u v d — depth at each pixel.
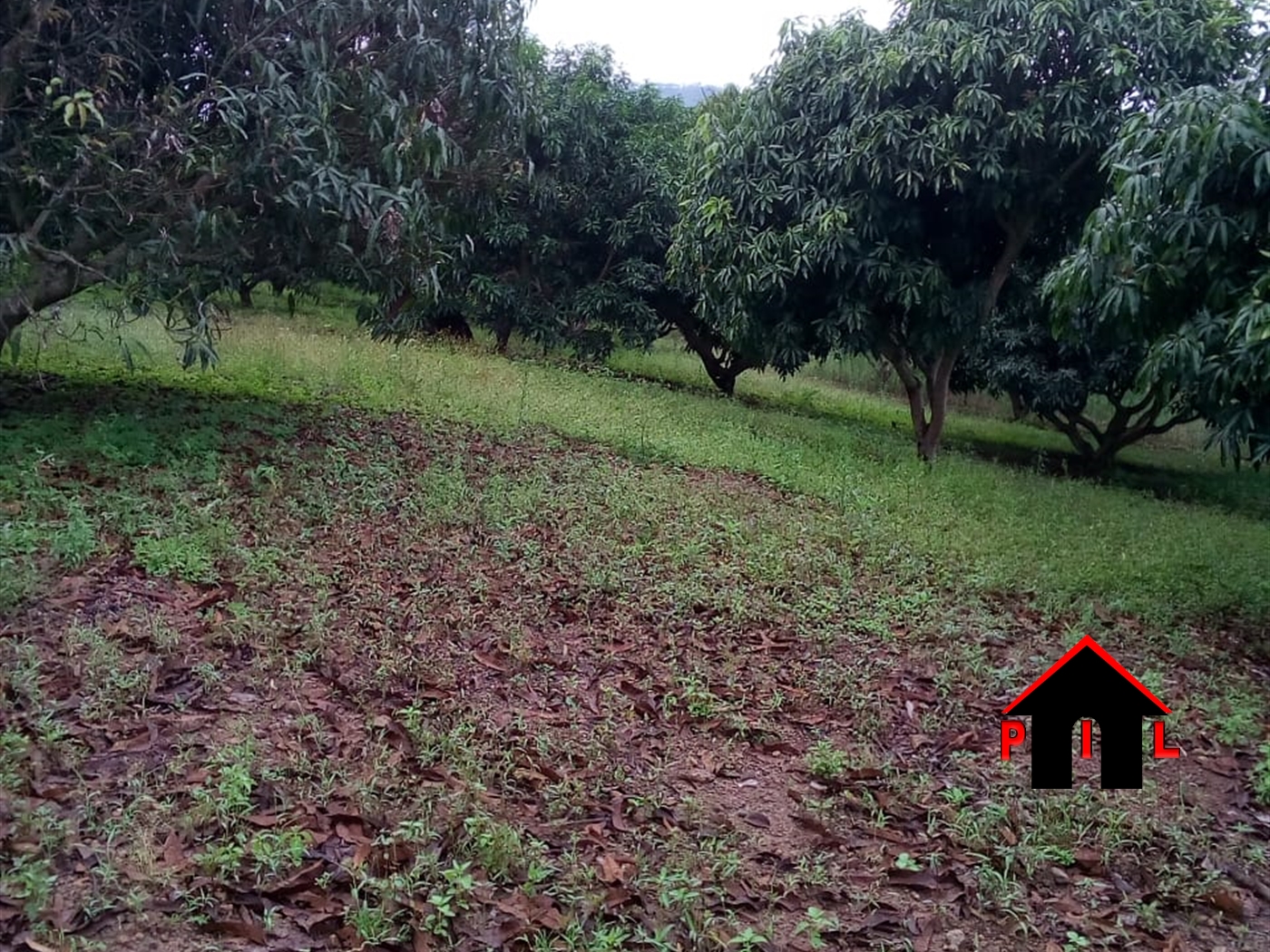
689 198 10.41
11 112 5.31
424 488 5.79
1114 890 2.91
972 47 7.78
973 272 9.49
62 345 7.79
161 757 2.96
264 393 7.52
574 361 13.80
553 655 4.08
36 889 2.29
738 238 9.11
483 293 13.17
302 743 3.16
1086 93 7.87
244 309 12.91
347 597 4.26
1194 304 5.39
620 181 13.47
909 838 3.10
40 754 2.84
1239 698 4.36
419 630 4.06
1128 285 5.33
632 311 13.64
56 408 6.09
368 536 4.98
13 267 5.00
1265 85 4.94
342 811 2.81
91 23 5.44
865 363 19.70
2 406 6.00
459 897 2.50
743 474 7.77
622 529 5.68
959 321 8.78
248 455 5.80
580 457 7.34
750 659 4.30
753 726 3.70
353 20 5.71
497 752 3.27
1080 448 12.99
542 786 3.13
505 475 6.42
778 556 5.51
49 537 4.09
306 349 9.35
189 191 5.30
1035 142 8.16
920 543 6.15
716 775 3.38
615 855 2.82
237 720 3.23
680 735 3.61
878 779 3.43
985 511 7.38
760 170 9.16
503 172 6.81
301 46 5.44
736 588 4.96
